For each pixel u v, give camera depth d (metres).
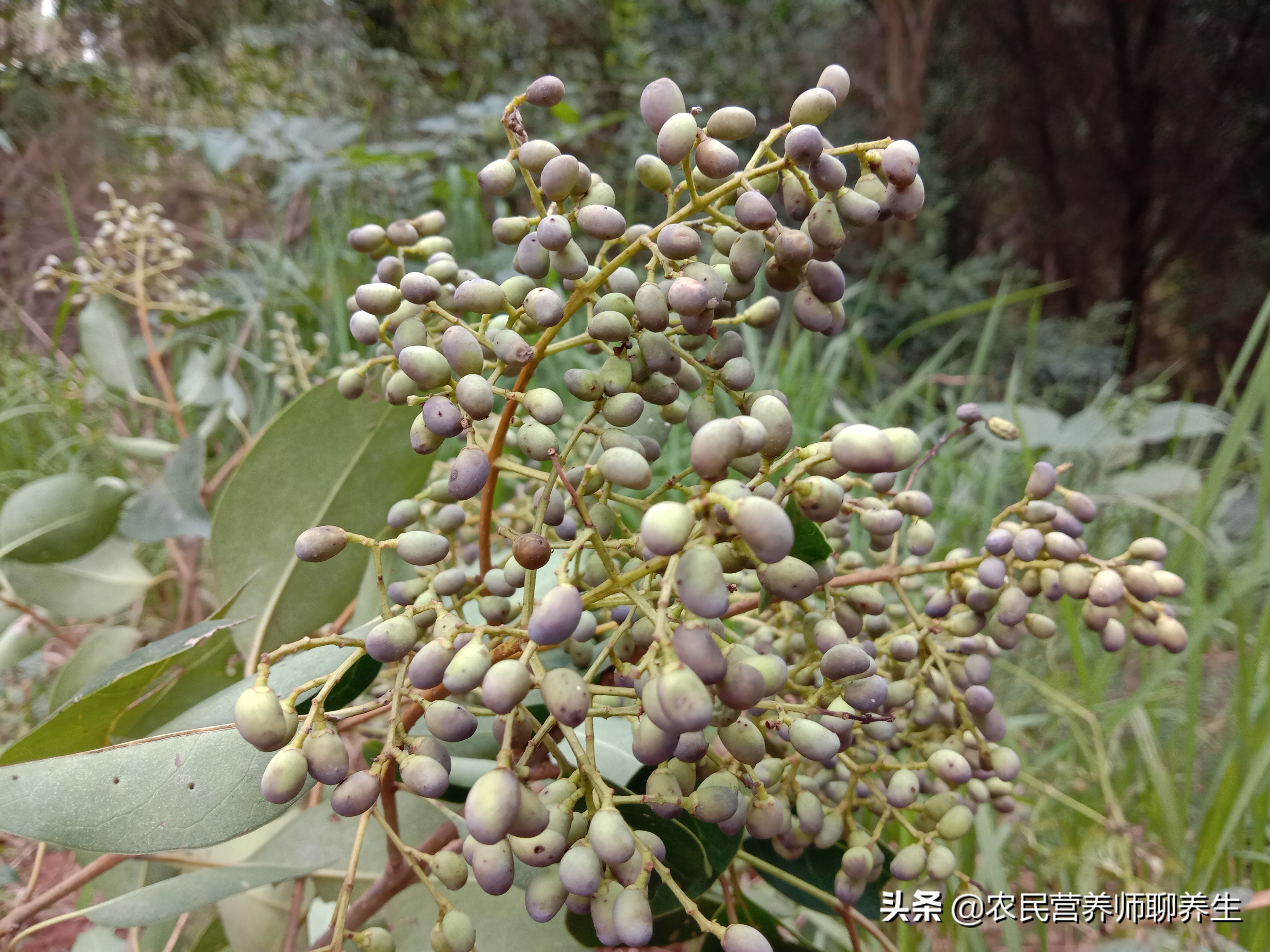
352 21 1.62
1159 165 2.23
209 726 0.19
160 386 0.69
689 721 0.12
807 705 0.18
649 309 0.16
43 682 0.47
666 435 0.24
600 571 0.18
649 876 0.14
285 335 0.55
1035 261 2.30
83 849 0.17
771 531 0.12
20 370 0.85
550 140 1.15
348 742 0.32
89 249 0.51
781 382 0.69
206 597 0.56
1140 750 0.43
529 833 0.13
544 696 0.14
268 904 0.27
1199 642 0.40
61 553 0.36
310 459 0.28
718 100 1.67
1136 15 2.16
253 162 1.33
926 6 1.83
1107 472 0.75
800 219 0.16
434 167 1.15
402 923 0.24
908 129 1.84
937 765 0.20
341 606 0.29
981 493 0.70
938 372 1.22
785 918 0.35
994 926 0.37
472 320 0.40
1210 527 0.61
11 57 1.37
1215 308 2.14
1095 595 0.21
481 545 0.19
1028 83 2.22
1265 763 0.34
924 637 0.21
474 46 1.60
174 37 1.51
